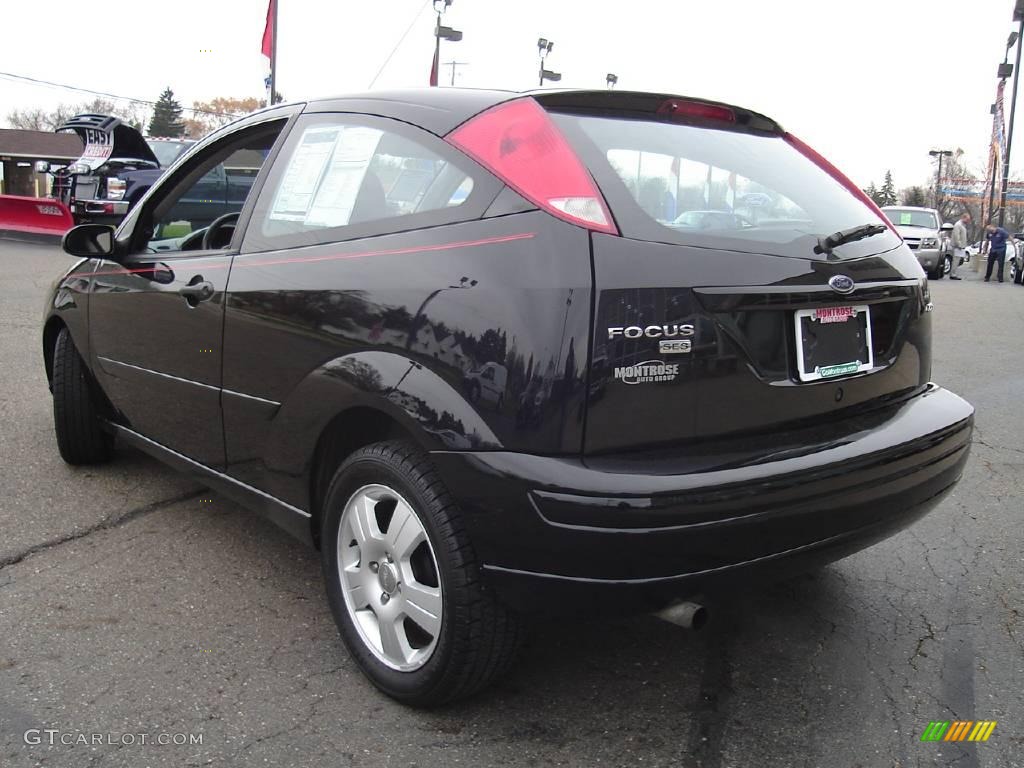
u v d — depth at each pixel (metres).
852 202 2.95
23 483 4.27
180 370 3.33
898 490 2.49
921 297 2.92
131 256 3.71
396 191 2.59
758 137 2.92
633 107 2.63
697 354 2.22
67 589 3.23
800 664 2.88
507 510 2.16
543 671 2.80
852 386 2.60
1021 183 81.44
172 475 4.47
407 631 2.63
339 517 2.68
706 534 2.12
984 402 6.83
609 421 2.14
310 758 2.33
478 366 2.21
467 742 2.42
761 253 2.37
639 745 2.43
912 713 2.62
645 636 3.05
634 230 2.21
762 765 2.36
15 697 2.55
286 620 3.06
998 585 3.52
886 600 3.37
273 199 3.05
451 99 2.63
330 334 2.58
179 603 3.15
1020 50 35.12
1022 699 2.70
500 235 2.26
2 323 8.57
